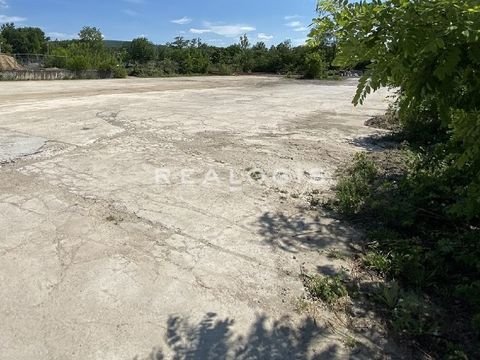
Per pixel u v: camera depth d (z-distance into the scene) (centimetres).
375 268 314
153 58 4284
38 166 537
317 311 265
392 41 159
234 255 333
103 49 3909
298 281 298
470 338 240
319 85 2227
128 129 779
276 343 236
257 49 4353
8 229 362
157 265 313
